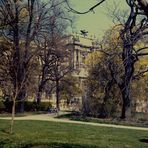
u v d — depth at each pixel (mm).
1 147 17375
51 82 77000
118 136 25109
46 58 63562
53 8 51062
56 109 58562
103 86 46188
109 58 28094
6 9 38500
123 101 43188
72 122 36219
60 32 59375
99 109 46469
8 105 52438
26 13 48750
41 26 50906
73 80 73062
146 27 12453
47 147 17266
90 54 54469
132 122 39844
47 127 28609
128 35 12703
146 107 55562
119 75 38281
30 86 54125
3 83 42312
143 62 48125
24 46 50312
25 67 46281
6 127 26984
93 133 26078
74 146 17688
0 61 43844
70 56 69188
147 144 21688
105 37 39125
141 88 55094
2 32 45531
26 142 18969
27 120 35688
